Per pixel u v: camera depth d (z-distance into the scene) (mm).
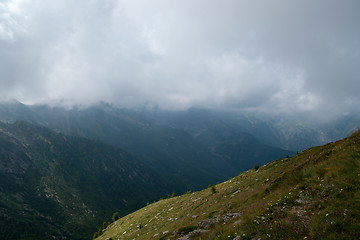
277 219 16938
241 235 16828
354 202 14898
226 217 24031
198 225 25672
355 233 12500
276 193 23578
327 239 12969
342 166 20094
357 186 16328
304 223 15180
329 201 16250
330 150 26750
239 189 39188
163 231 33656
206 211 34312
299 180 23656
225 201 34812
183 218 37156
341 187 17094
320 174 21328
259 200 24750
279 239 14602
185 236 23109
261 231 16234
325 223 14156
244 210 23828
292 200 19125
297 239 13984
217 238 18656
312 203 17219
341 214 14352
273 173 36344
